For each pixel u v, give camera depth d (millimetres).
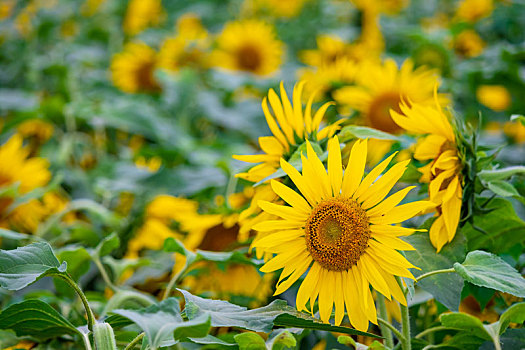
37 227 3648
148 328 2346
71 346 3146
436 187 3047
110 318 2975
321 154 3053
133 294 3182
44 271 2814
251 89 4461
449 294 2992
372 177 2930
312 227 2938
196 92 4324
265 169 3080
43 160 3711
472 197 3074
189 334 2395
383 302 3033
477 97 4121
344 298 2914
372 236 2904
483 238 3156
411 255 3035
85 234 3584
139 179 3781
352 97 3615
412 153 3195
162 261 3461
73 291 3266
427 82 3625
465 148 3078
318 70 4102
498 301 3178
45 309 2947
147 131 4086
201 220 3432
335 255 2895
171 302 2496
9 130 4102
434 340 3143
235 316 2779
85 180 3918
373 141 3309
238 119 4148
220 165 3688
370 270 2869
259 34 4488
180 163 3977
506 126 3936
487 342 3014
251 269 3381
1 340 3148
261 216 3070
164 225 3662
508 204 3117
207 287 3387
